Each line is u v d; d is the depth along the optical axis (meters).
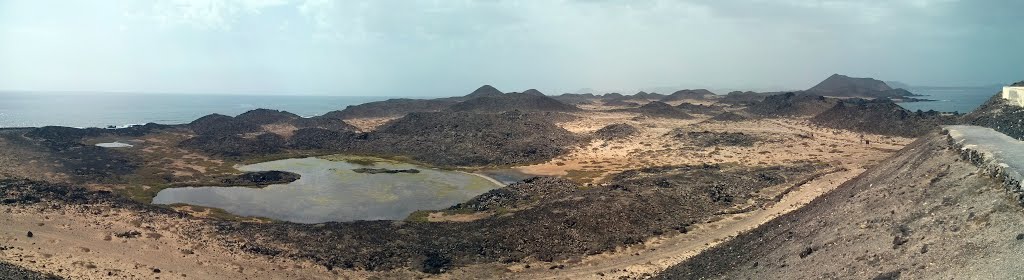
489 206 71.12
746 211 63.00
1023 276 19.77
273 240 53.44
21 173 81.19
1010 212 25.23
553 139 134.88
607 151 124.94
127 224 54.91
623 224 57.75
